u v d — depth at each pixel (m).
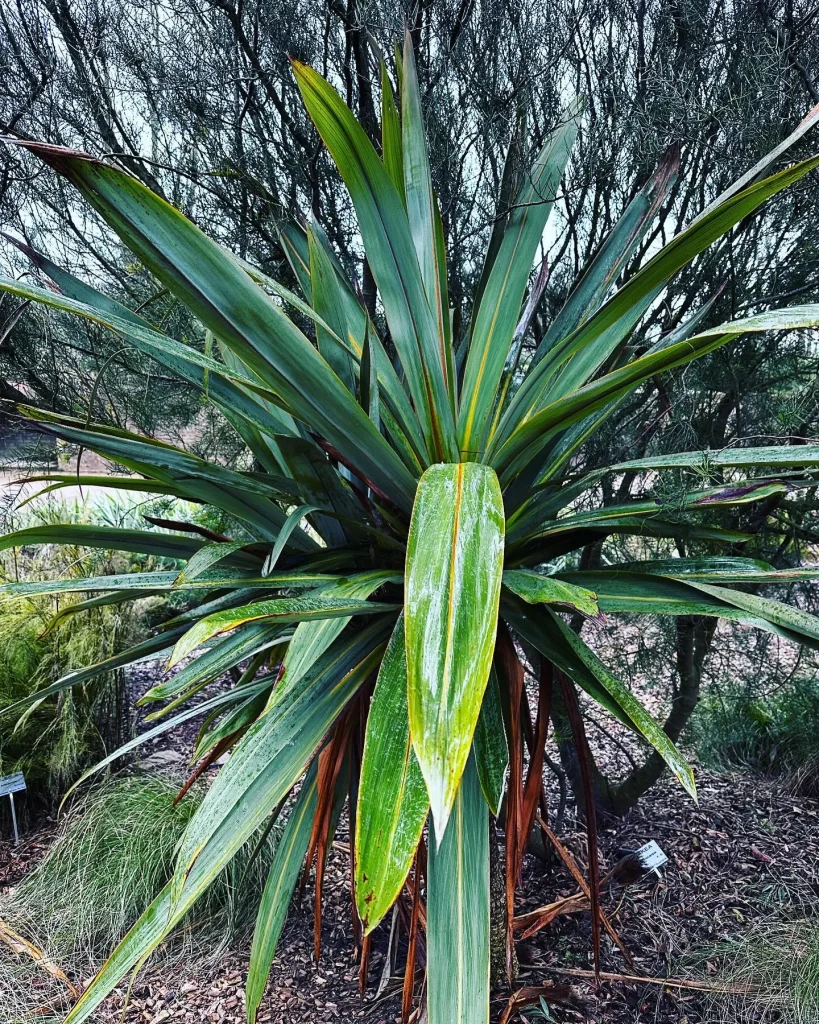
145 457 0.86
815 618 0.77
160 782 2.15
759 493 0.89
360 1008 1.45
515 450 0.86
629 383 0.74
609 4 1.37
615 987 1.46
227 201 1.54
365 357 0.85
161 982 1.60
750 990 1.40
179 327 1.65
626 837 1.96
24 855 2.12
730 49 1.27
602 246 1.05
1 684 2.30
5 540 0.90
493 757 0.79
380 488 0.89
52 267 0.93
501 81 1.43
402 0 1.27
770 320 0.61
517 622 0.87
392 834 0.62
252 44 1.52
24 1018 1.50
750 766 2.34
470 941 0.71
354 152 0.72
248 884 1.80
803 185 1.30
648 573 0.90
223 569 0.96
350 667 0.88
